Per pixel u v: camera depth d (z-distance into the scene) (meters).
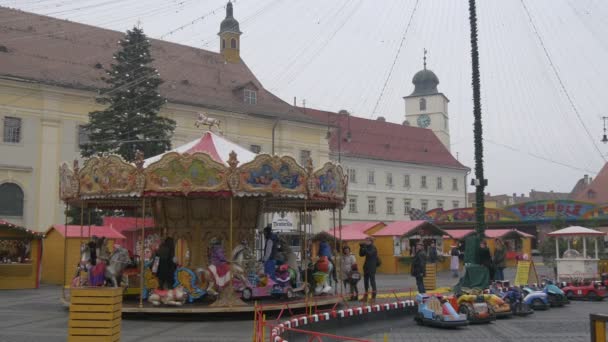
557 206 54.56
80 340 10.67
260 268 19.17
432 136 90.31
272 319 16.72
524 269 24.42
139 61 38.84
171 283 17.89
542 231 56.94
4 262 27.72
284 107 60.41
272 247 19.33
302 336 13.33
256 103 58.44
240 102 56.94
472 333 14.92
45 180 44.16
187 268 18.06
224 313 17.53
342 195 20.16
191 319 16.73
